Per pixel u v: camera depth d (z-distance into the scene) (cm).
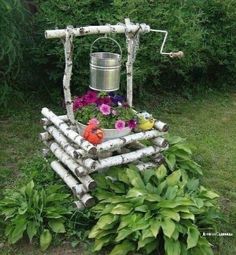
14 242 292
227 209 347
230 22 545
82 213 310
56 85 512
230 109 544
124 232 281
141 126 339
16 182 363
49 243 294
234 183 382
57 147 347
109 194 319
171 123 492
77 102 343
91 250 295
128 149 355
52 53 459
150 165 347
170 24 482
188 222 288
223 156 425
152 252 291
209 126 491
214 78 603
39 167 368
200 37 496
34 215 303
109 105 336
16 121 468
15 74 493
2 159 398
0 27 425
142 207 289
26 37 475
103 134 321
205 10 536
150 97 548
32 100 511
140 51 466
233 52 557
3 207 311
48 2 469
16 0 426
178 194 302
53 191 329
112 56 332
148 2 471
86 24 454
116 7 452
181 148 374
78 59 456
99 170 333
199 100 564
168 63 521
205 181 381
